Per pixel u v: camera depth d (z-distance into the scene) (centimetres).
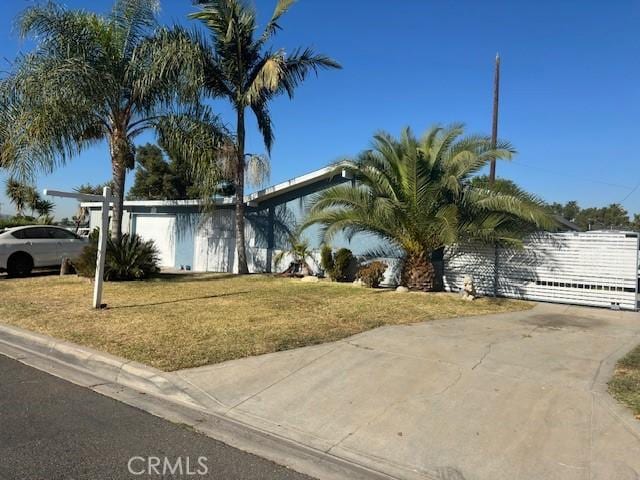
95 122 1482
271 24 1655
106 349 698
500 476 390
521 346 742
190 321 879
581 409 497
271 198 1844
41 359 697
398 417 492
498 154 1222
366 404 523
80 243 1753
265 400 542
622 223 7581
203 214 1997
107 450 421
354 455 429
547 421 474
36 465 389
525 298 1282
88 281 1432
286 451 436
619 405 504
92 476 375
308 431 473
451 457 420
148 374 602
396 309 1026
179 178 4034
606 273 1166
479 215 1247
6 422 470
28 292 1220
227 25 1612
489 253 1339
